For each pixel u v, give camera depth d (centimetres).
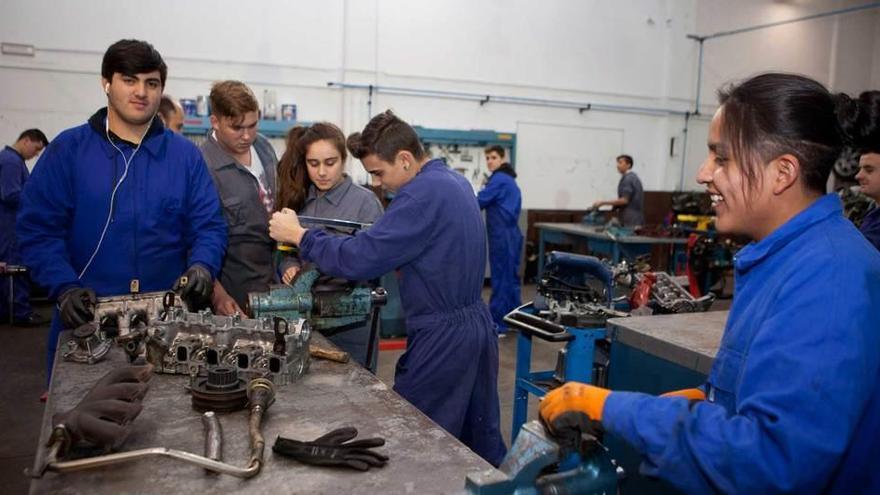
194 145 184
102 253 169
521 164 675
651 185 739
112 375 109
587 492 89
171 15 523
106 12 504
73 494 85
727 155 82
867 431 78
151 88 165
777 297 76
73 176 166
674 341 167
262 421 111
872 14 820
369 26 587
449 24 621
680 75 726
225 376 118
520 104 662
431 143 625
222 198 214
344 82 583
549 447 83
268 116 551
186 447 100
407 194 164
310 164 211
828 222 79
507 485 83
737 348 86
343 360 146
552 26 663
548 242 628
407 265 173
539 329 204
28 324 437
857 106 99
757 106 79
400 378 180
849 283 72
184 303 149
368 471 94
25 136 439
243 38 548
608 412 81
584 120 694
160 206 172
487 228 465
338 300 164
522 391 240
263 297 158
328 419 113
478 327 178
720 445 70
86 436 92
